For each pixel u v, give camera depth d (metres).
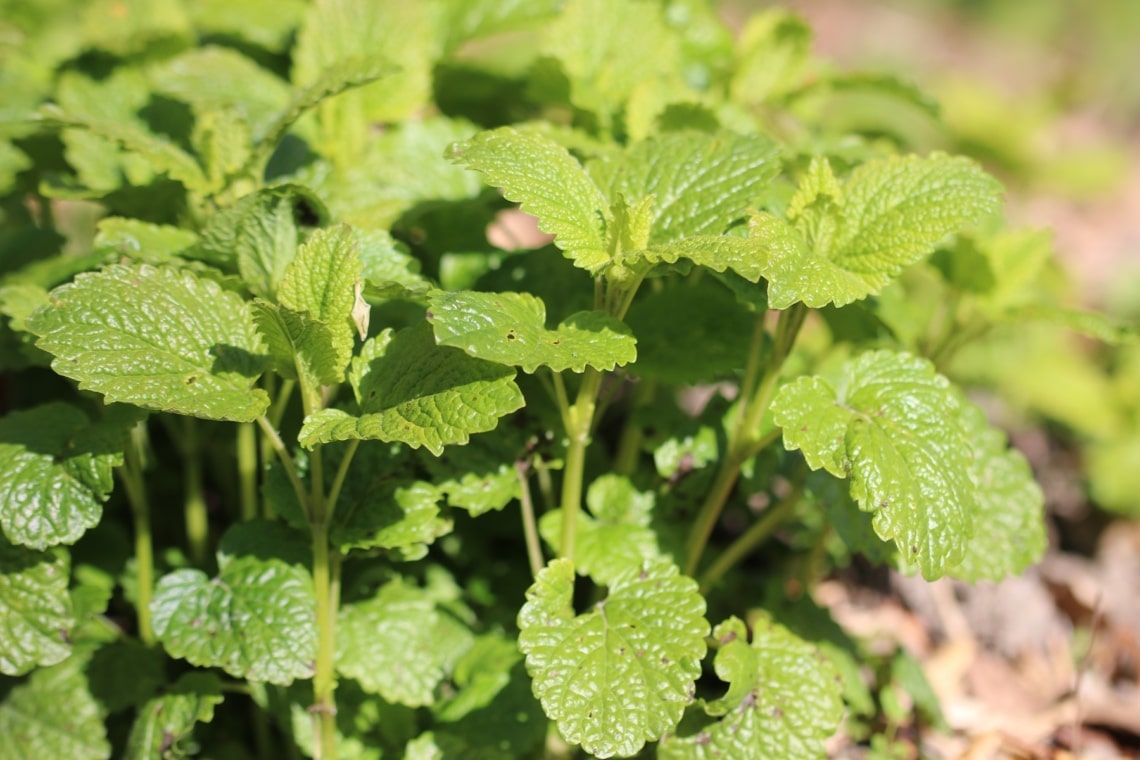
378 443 0.63
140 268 0.60
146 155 0.64
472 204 0.68
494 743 0.64
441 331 0.56
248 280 0.63
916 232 0.61
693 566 0.67
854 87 0.75
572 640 0.60
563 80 0.71
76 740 0.64
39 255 0.71
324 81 0.64
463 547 0.70
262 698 0.64
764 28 0.75
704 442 0.67
